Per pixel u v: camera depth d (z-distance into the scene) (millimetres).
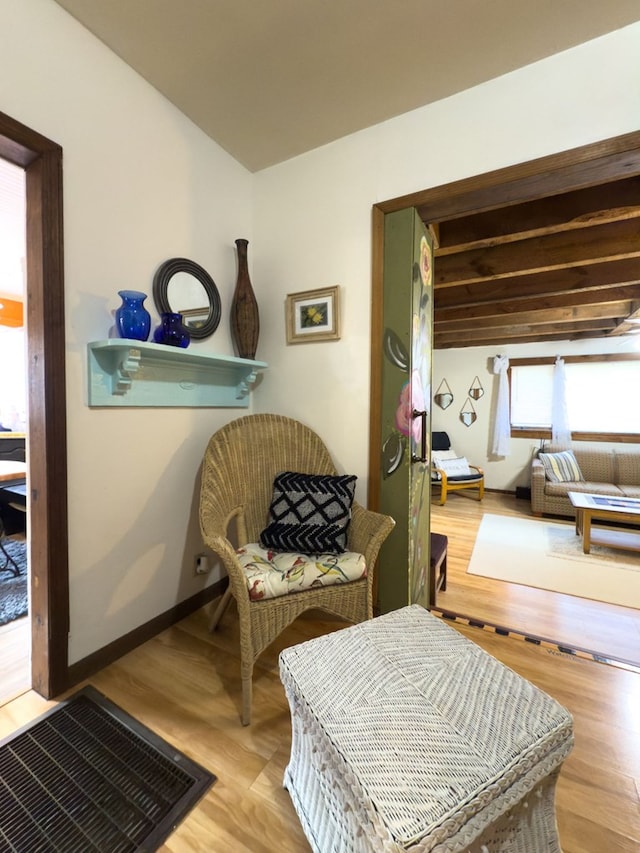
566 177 1506
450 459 5355
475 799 654
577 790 1056
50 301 1290
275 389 2189
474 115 1611
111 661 1540
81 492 1419
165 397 1738
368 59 1491
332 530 1616
